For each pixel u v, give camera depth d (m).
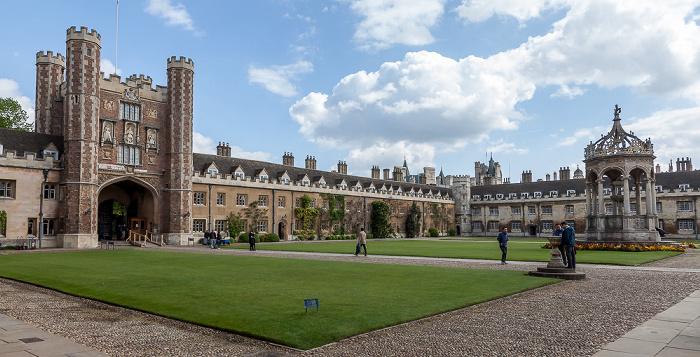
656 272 16.86
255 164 54.69
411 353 6.75
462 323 8.59
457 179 82.00
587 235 35.53
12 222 33.75
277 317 8.95
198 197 45.38
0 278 15.58
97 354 6.66
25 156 34.69
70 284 13.56
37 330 8.08
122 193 43.72
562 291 12.36
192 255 25.61
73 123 35.84
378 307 9.88
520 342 7.25
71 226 35.16
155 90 42.34
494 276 15.19
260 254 26.88
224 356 6.72
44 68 41.47
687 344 7.04
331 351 6.91
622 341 7.23
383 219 64.75
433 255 25.34
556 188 72.06
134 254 26.41
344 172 69.62
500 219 76.62
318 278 14.75
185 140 42.69
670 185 61.50
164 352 6.91
